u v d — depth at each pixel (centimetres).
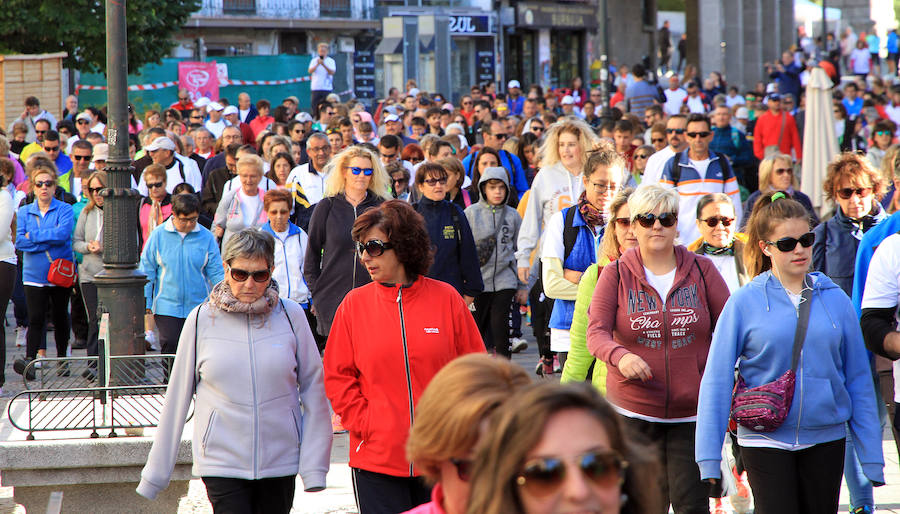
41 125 6481
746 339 1880
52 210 4091
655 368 2006
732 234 2659
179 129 7406
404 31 14025
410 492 1867
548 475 735
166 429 1944
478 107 8819
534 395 748
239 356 1920
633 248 2091
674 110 10962
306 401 1970
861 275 2245
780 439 1845
